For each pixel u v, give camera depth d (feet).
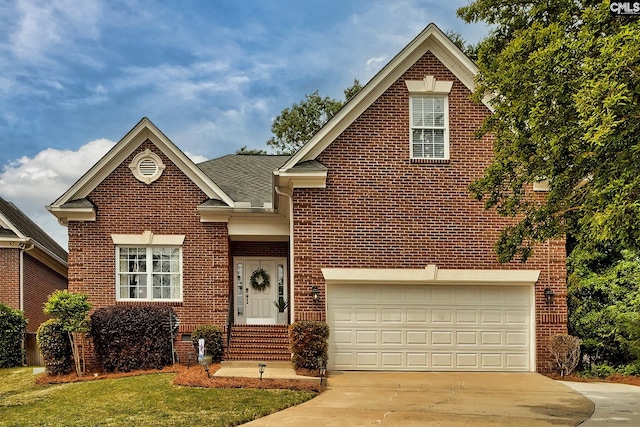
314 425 33.01
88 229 60.34
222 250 61.31
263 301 68.59
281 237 65.67
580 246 33.40
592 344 55.42
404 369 52.11
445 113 53.36
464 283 52.42
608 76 24.48
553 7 32.17
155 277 61.05
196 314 60.29
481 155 52.85
